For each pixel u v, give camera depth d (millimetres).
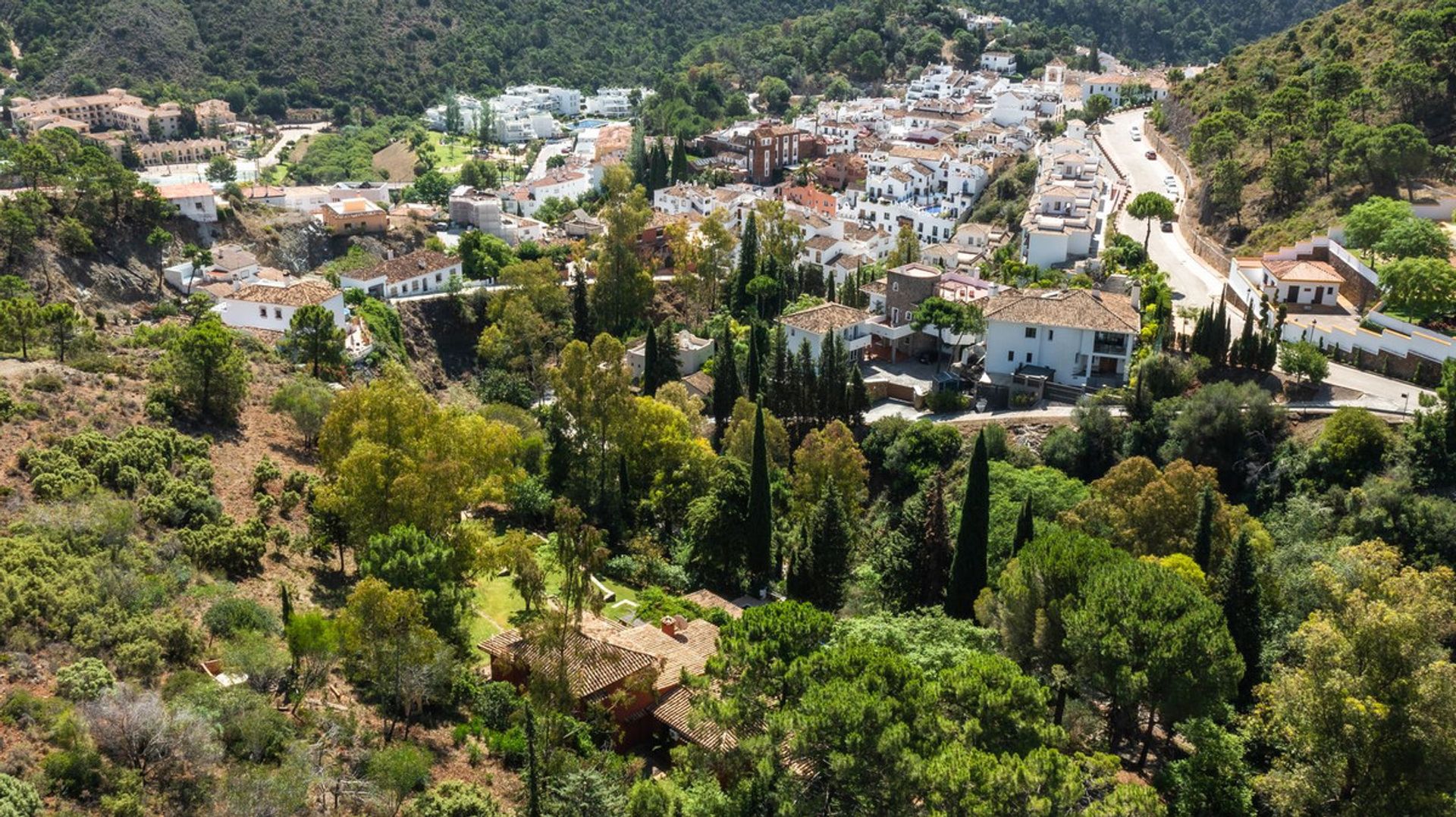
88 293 148875
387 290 165000
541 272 162125
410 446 79438
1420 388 110562
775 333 132500
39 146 156125
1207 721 58375
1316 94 175750
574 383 100688
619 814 52562
